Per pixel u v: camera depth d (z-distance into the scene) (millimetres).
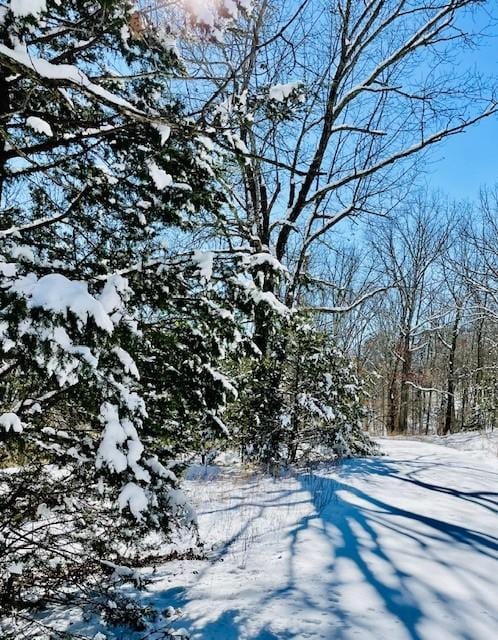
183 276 3904
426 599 3957
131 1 2613
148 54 3742
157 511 3498
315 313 12914
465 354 34469
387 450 13422
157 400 3965
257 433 10477
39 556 3512
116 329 2990
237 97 3684
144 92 4098
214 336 4078
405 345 28391
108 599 3521
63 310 2324
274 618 3617
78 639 3207
